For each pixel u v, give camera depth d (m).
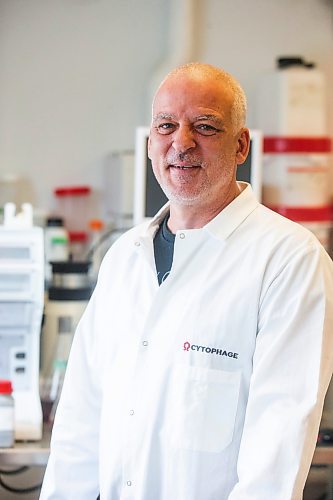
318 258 1.99
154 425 2.05
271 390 1.91
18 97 4.14
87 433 2.29
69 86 4.18
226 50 4.22
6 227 3.02
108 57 4.18
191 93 2.03
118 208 4.01
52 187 4.19
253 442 1.91
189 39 4.09
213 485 2.01
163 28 4.18
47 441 2.90
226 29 4.21
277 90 3.96
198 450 2.00
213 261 2.09
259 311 2.00
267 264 2.01
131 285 2.22
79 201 4.20
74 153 4.20
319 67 4.30
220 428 2.00
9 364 3.04
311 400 1.90
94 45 4.17
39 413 2.92
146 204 3.53
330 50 4.30
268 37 4.25
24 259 3.01
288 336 1.93
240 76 4.24
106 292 2.28
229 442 1.99
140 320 2.15
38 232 3.01
